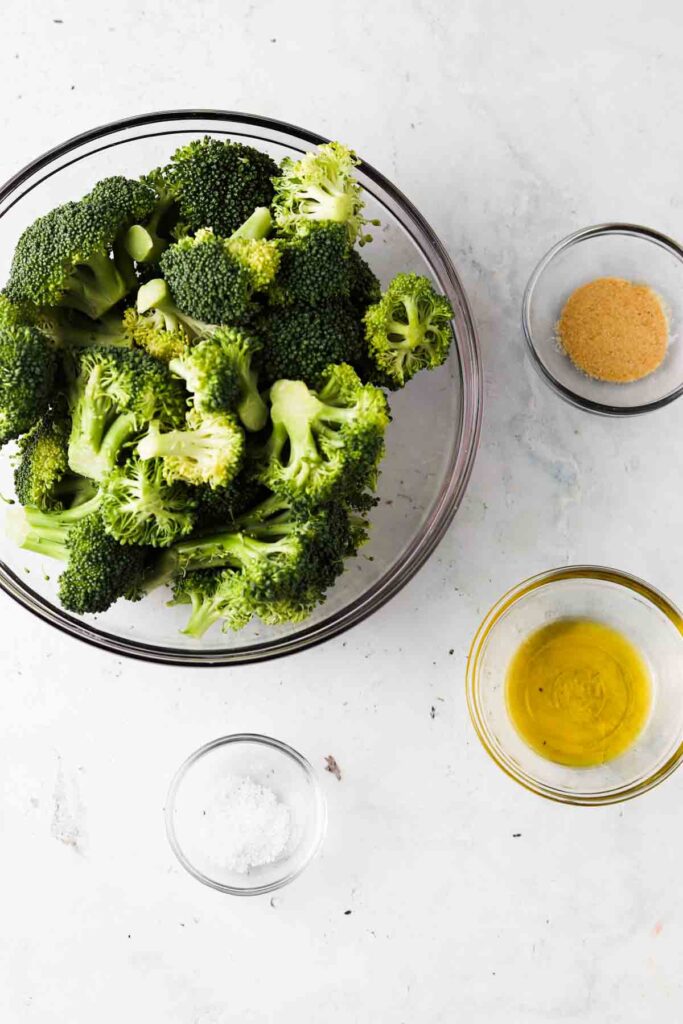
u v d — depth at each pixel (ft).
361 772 1.98
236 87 1.96
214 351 1.68
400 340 1.78
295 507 1.73
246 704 1.98
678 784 1.99
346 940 1.99
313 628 1.89
